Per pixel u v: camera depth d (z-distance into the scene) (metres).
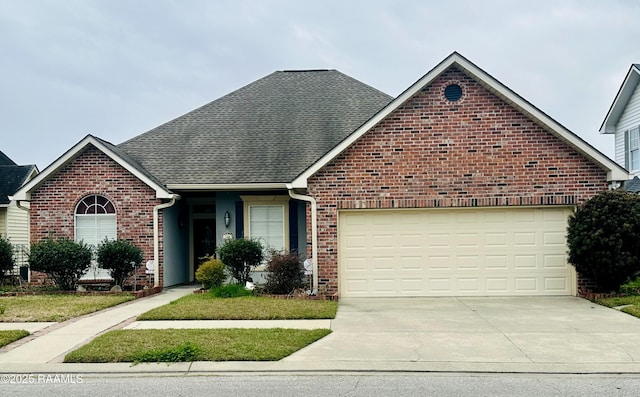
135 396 6.79
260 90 21.42
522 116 14.32
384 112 14.37
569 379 7.43
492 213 14.45
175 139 19.02
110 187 16.56
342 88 21.09
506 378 7.49
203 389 7.05
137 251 15.83
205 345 8.80
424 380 7.39
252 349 8.58
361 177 14.51
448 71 14.49
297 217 17.23
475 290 14.41
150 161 17.94
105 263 15.38
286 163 17.27
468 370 7.78
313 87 21.31
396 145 14.49
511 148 14.31
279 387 7.10
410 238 14.53
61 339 9.59
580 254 13.30
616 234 12.92
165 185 16.69
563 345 9.00
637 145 21.55
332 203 14.53
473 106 14.41
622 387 7.07
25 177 24.64
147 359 8.24
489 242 14.41
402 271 14.50
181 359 8.25
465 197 14.34
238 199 17.50
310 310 11.88
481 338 9.51
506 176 14.30
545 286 14.34
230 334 9.56
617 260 12.92
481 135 14.38
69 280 15.83
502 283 14.39
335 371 7.81
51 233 16.64
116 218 16.52
